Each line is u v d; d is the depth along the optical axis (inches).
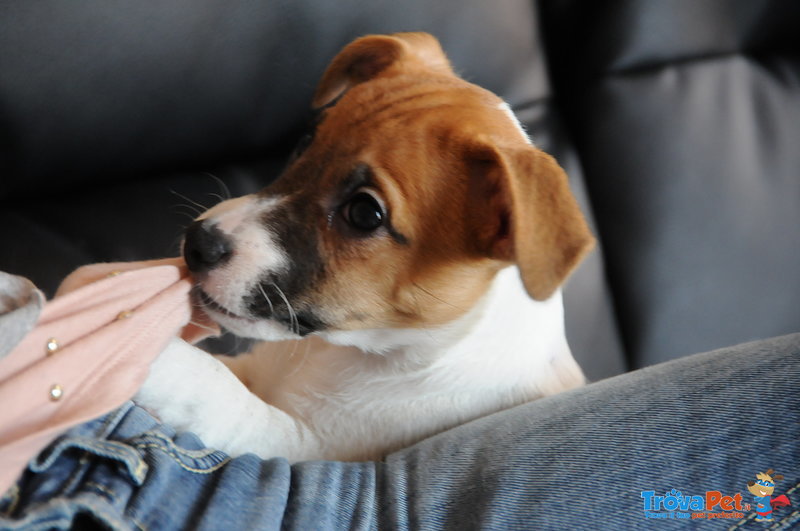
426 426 28.8
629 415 25.8
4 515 23.5
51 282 29.9
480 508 25.0
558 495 25.0
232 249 26.9
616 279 35.2
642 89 35.6
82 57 29.1
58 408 23.6
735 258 35.5
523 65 34.4
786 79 36.7
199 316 27.1
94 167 30.6
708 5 35.8
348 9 31.4
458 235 27.4
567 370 30.0
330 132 27.9
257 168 32.4
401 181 27.1
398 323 28.0
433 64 29.8
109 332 24.2
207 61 30.3
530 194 26.3
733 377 25.9
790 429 25.3
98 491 24.0
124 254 30.7
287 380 29.5
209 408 26.7
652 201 35.2
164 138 30.9
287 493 25.2
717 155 35.7
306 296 27.4
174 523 24.2
